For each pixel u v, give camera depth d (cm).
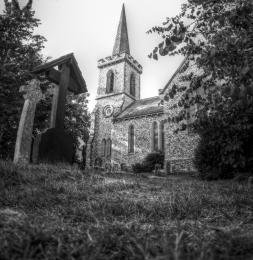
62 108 970
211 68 345
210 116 390
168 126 2167
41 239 174
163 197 412
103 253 164
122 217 284
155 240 192
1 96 1273
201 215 303
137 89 3900
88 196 398
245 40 292
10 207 323
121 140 2911
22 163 702
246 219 284
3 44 1438
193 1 360
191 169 1941
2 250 153
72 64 1062
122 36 4209
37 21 1557
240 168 1097
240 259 153
